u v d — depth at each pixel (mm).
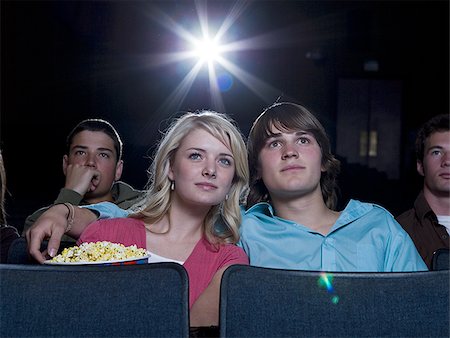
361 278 755
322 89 12258
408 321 752
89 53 11867
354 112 12672
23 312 738
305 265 1266
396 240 1298
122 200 2123
